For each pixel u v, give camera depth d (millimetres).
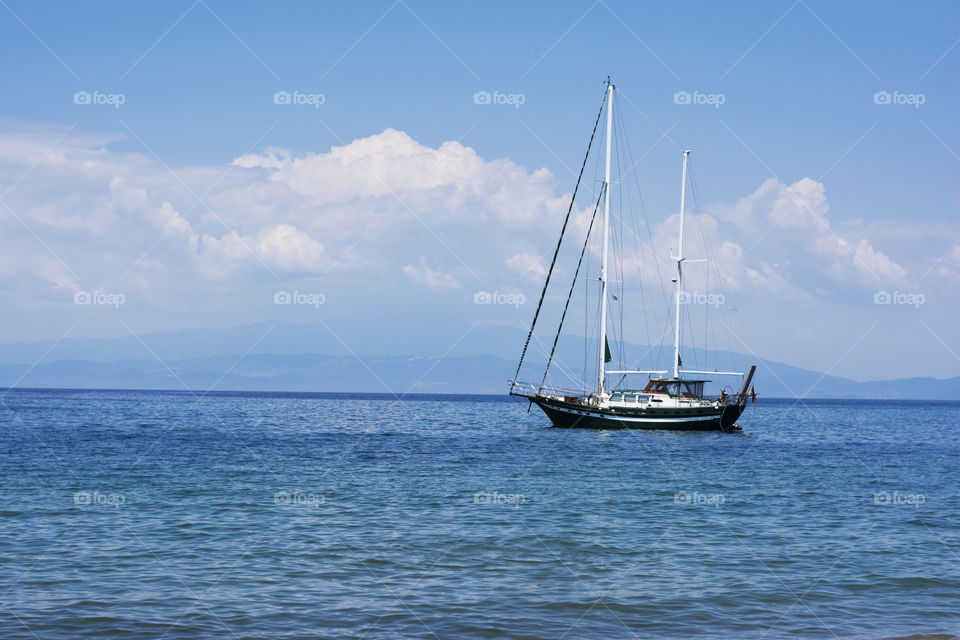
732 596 20578
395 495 36438
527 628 17891
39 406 155500
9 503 32688
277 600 19688
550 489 39344
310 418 122750
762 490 40375
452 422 115250
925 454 67062
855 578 22484
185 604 19266
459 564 23547
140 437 71125
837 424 131625
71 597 19719
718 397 77438
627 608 19453
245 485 39000
